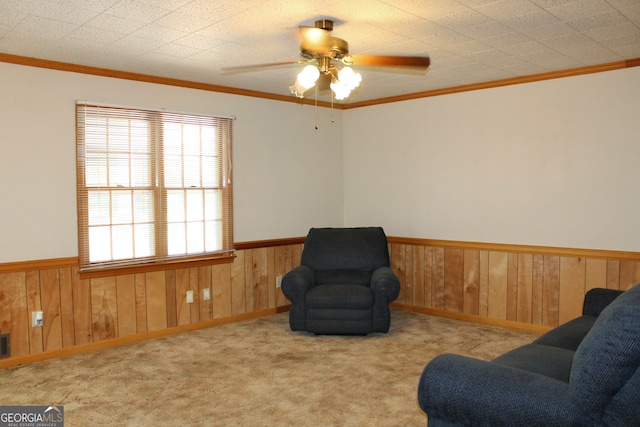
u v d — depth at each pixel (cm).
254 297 520
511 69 423
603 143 412
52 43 338
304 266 490
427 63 284
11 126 369
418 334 448
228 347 414
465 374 196
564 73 428
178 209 462
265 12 282
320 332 443
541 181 448
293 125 552
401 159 549
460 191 502
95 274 410
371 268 491
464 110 495
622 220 405
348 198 602
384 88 503
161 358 388
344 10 280
